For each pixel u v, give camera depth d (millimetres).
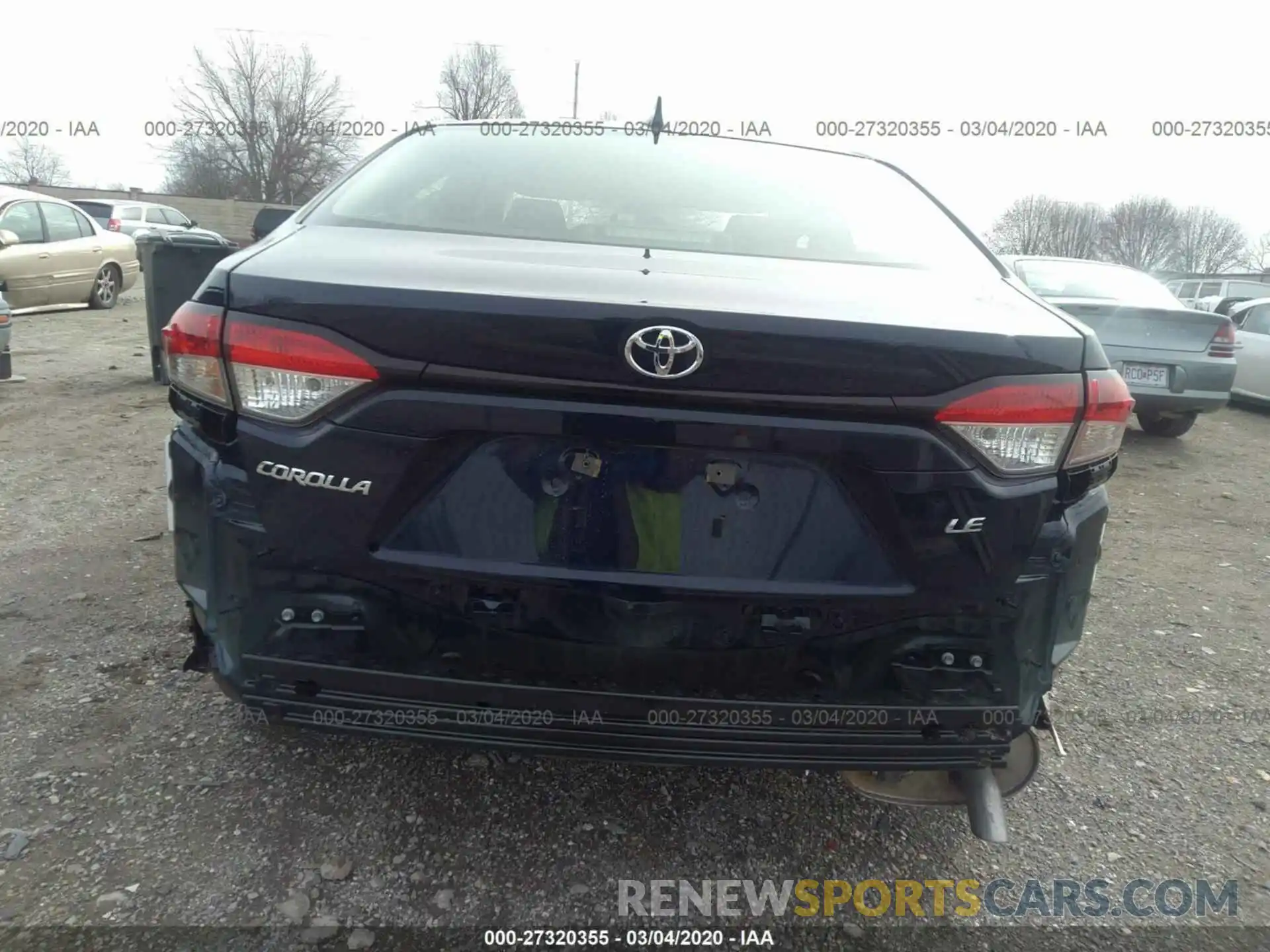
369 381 1661
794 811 2383
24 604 3248
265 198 40375
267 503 1729
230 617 1807
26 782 2293
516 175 2508
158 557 3721
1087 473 1795
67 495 4496
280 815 2234
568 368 1637
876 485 1708
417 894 2025
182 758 2422
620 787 2422
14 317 11391
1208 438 8203
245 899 1978
